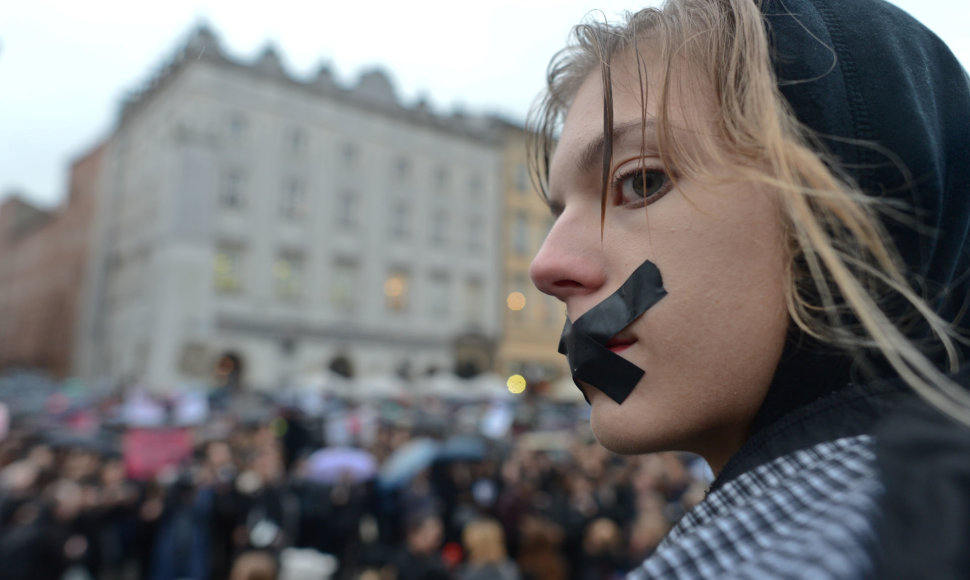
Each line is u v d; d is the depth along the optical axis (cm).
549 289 49
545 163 76
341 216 2545
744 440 45
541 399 2177
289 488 605
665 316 42
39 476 457
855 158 42
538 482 671
